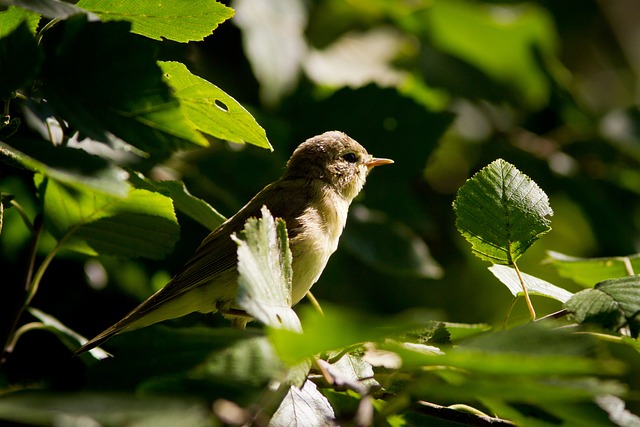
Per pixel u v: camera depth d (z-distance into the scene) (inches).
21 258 412.5
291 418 240.5
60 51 224.8
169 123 235.3
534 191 283.0
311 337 181.9
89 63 225.9
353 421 222.2
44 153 203.9
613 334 244.8
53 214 289.3
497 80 625.6
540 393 182.4
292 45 498.6
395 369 252.5
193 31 255.3
